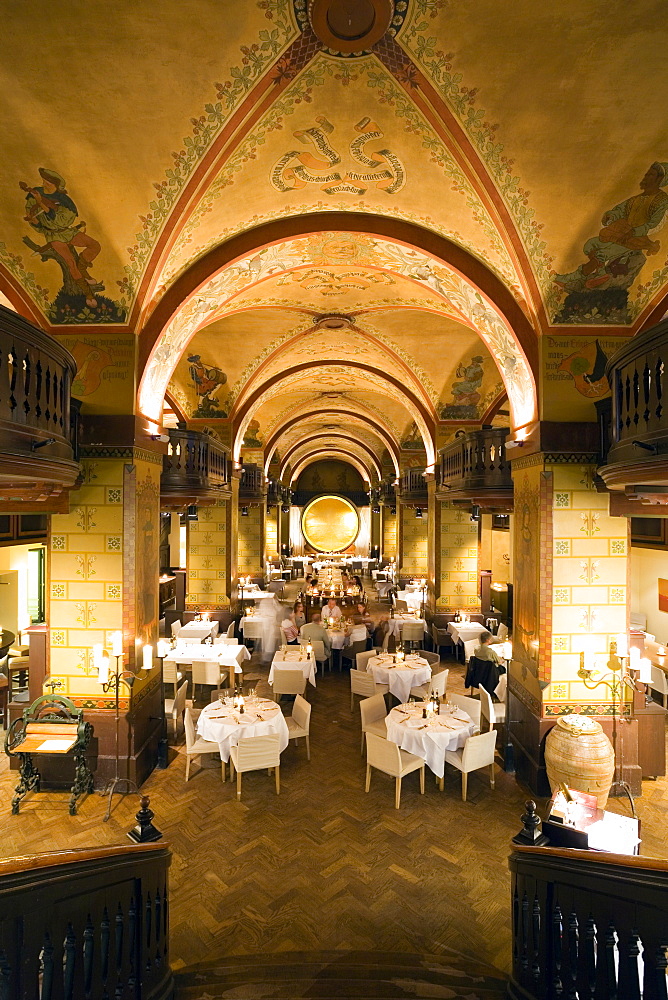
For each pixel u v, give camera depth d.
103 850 2.97
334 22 4.55
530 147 5.76
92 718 7.56
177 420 15.37
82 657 7.70
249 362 13.50
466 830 6.62
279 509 30.52
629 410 5.02
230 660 10.88
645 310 7.48
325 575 26.34
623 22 4.43
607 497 7.72
